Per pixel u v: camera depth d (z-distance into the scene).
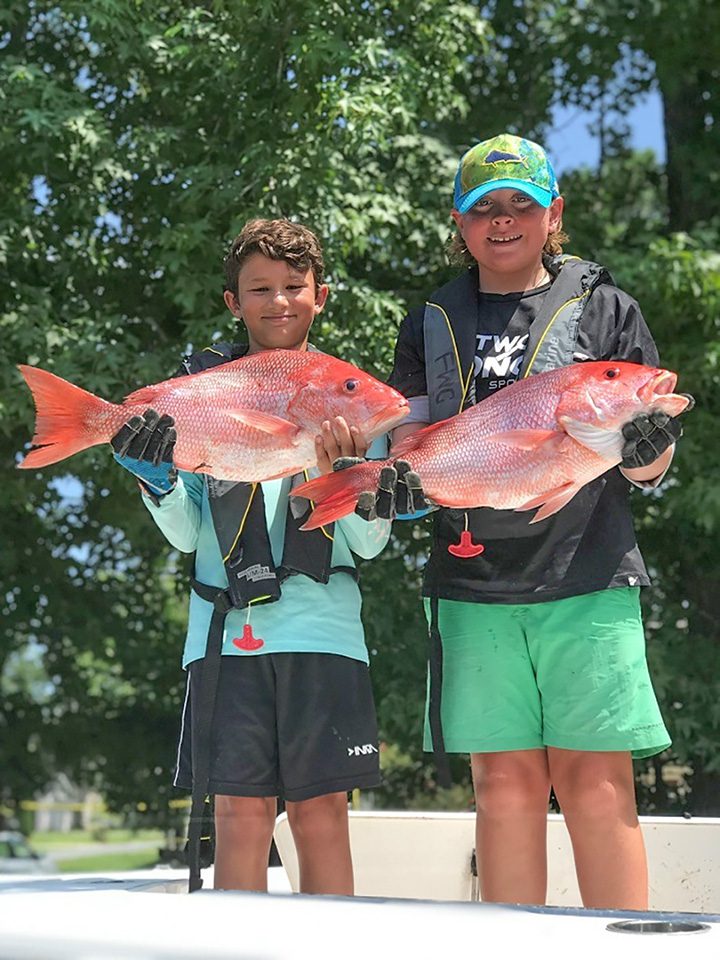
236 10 8.91
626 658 2.82
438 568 2.94
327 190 9.02
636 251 10.14
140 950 1.61
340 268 8.82
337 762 2.81
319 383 2.54
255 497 2.90
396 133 9.72
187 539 2.94
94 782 13.62
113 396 9.07
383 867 3.40
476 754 2.90
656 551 11.08
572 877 3.19
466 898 3.36
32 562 12.34
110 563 12.70
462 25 9.79
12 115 9.31
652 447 2.37
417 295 10.16
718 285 9.51
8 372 8.97
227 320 8.77
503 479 2.47
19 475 10.66
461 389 2.98
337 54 8.75
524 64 12.55
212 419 2.56
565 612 2.82
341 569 2.97
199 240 8.88
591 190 12.92
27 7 10.39
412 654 8.63
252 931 1.63
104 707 13.44
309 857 2.86
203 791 2.68
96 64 10.72
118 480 9.44
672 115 12.51
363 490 2.45
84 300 10.41
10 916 1.73
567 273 3.02
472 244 3.03
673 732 9.34
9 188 10.05
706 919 1.68
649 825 3.30
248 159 8.99
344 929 1.63
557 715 2.83
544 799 2.90
